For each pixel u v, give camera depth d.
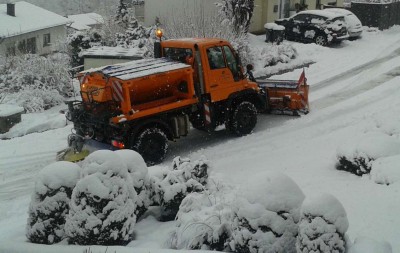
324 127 11.57
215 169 9.45
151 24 24.62
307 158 9.52
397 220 6.18
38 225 5.97
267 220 5.05
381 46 21.50
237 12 19.89
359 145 8.26
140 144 9.86
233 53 11.20
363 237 5.09
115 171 5.73
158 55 11.53
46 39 40.34
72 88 17.64
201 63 10.65
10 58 18.41
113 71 9.84
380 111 11.52
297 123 12.16
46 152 11.13
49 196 5.96
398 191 7.00
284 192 5.15
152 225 6.53
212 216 5.79
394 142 8.25
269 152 10.22
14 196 8.80
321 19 22.19
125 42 21.64
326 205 4.80
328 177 8.17
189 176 6.81
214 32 17.67
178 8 23.44
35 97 16.05
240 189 5.41
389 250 4.84
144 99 10.38
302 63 19.28
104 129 9.88
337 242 4.75
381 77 16.20
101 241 5.66
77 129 10.35
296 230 5.10
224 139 11.51
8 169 10.16
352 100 13.83
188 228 5.70
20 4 42.84
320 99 14.28
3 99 15.88
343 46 22.02
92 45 22.59
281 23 23.58
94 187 5.59
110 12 27.30
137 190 6.57
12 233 6.78
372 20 25.97
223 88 11.07
